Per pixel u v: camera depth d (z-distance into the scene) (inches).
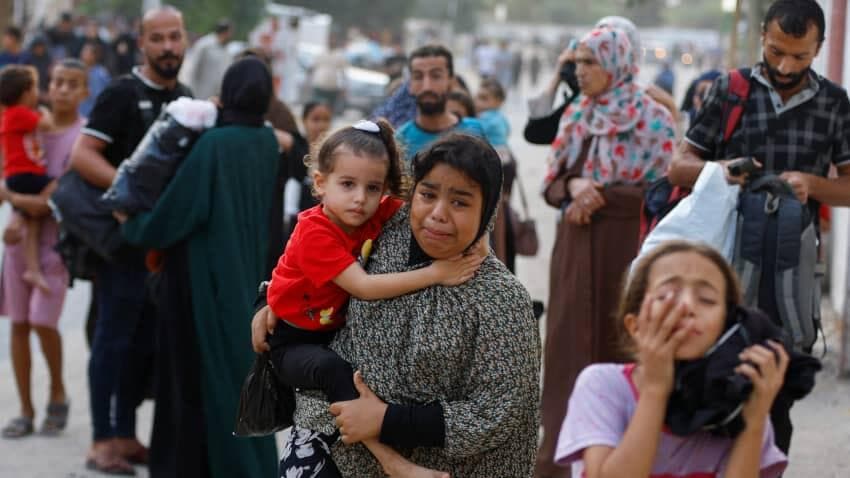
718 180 175.3
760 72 192.4
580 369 239.1
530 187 740.7
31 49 808.9
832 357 324.5
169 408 227.3
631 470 105.3
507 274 135.0
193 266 220.4
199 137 222.7
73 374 338.3
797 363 109.4
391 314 133.6
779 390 109.0
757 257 173.9
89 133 247.6
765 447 114.6
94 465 258.5
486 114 303.7
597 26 241.1
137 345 257.6
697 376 106.3
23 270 282.5
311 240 136.6
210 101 235.5
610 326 238.5
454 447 131.3
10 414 302.7
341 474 139.9
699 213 174.2
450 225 128.0
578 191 239.1
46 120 284.5
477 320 131.4
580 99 246.7
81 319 414.6
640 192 237.1
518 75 1616.6
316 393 140.0
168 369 226.8
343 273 135.0
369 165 135.1
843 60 333.7
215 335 220.4
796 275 173.9
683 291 106.7
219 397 220.4
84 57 833.5
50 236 281.1
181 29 253.0
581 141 242.5
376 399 132.6
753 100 191.8
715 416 105.9
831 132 190.4
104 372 257.3
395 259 135.6
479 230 129.5
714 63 1722.4
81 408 307.1
